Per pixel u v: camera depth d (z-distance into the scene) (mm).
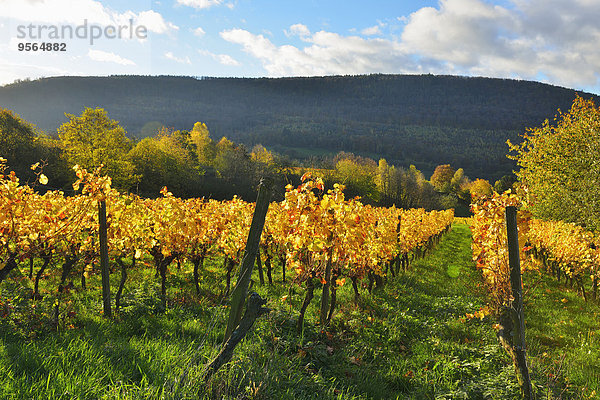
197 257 8734
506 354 5609
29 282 7797
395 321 7465
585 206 16141
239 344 4695
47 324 4977
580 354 6449
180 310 6992
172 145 59531
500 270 5680
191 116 188375
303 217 6098
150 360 3715
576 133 19469
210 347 4719
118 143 38031
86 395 2787
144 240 7805
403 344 6621
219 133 162375
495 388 4422
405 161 140125
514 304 4316
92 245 7125
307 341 5570
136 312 6539
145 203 10180
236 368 3506
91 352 3713
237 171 57906
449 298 9984
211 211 10727
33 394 2684
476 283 12477
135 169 43000
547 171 20219
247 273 3904
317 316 7316
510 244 4387
